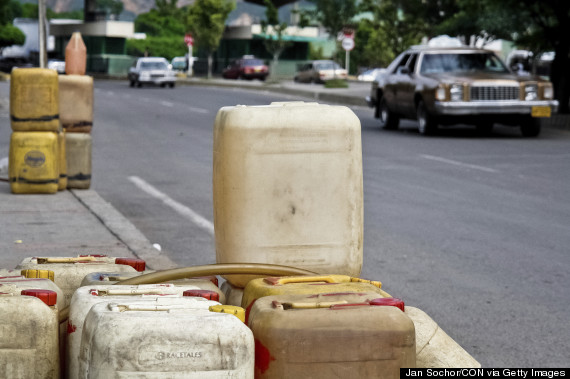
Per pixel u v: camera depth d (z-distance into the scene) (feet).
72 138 35.68
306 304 9.72
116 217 29.22
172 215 32.01
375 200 35.81
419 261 24.70
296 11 215.51
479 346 16.85
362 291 10.68
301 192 12.25
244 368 8.93
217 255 12.96
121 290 10.62
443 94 62.49
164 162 49.21
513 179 42.11
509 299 20.44
